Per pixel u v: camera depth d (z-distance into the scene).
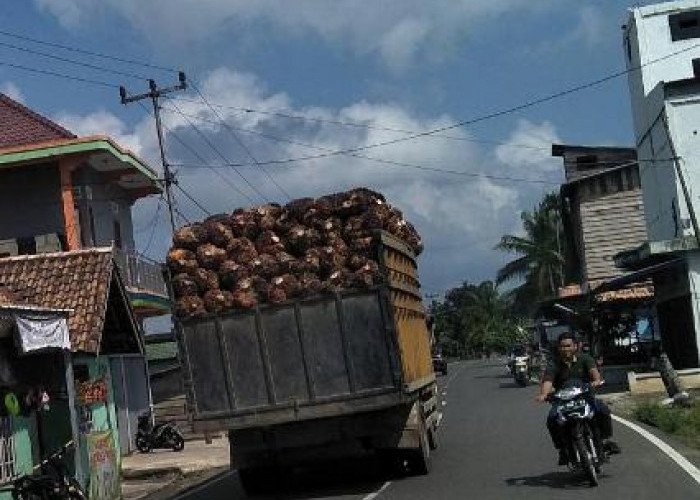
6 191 24.70
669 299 27.81
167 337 31.22
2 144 25.41
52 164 24.58
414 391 12.37
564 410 10.55
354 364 11.69
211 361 12.05
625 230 41.62
